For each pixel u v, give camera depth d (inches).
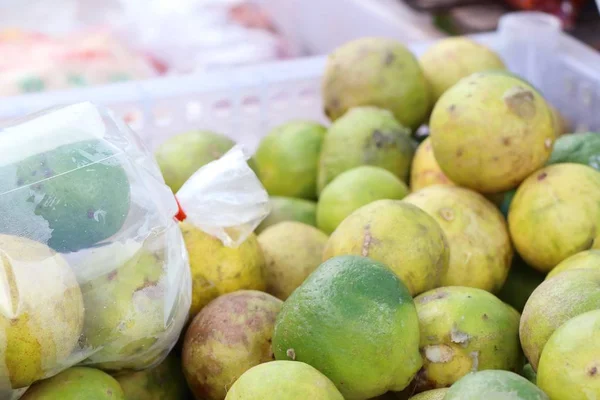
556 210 17.9
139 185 15.9
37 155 15.4
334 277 15.5
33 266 14.8
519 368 16.5
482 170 18.5
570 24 30.8
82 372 15.5
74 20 34.8
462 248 18.1
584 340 14.4
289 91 24.5
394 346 15.3
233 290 17.7
